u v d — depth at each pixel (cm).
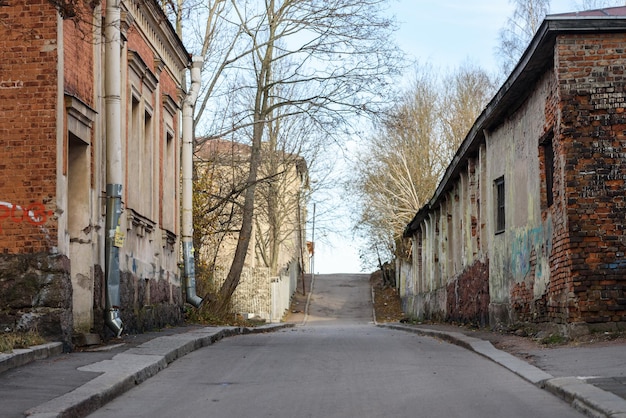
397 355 1502
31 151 1417
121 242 1688
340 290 7469
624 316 1530
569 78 1580
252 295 4866
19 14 1432
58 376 1059
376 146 5578
